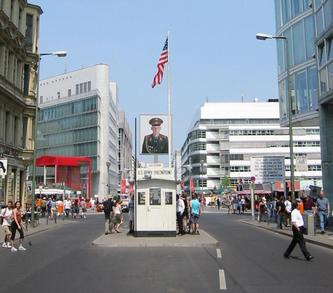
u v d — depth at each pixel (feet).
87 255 51.88
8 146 131.44
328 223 88.17
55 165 245.45
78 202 160.45
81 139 369.50
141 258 48.67
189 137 474.08
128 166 571.69
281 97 135.03
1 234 82.84
